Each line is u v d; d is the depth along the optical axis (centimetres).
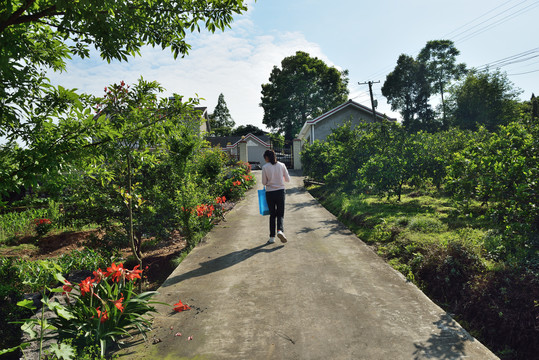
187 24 443
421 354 238
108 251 636
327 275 413
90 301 277
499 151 575
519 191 467
